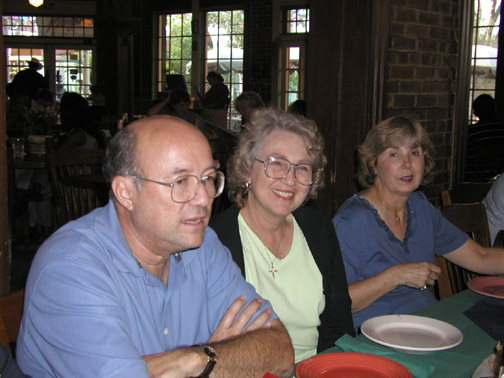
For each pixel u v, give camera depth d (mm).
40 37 12219
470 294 1868
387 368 1250
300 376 1229
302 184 1661
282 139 1650
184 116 6375
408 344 1422
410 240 2090
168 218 1178
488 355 1379
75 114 4469
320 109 3254
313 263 1769
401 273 1864
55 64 12352
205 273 1453
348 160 3213
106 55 10125
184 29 11328
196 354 1229
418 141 2033
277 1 9914
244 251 1710
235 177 1717
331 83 3205
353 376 1223
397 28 3338
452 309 1724
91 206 3275
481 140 4766
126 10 10008
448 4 3783
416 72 3555
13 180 3330
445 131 3977
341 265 1836
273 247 1725
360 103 3150
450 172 4105
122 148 1186
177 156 1166
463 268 2232
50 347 1146
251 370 1307
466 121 4141
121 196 1197
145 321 1260
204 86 11164
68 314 1120
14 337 1255
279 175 1637
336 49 3168
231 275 1515
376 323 1532
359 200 2102
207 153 1211
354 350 1377
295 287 1714
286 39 9953
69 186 3213
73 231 1238
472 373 1283
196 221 1200
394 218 2094
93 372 1095
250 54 10344
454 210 2396
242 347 1314
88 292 1134
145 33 11594
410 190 2033
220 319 1489
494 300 1774
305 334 1728
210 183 1225
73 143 4398
